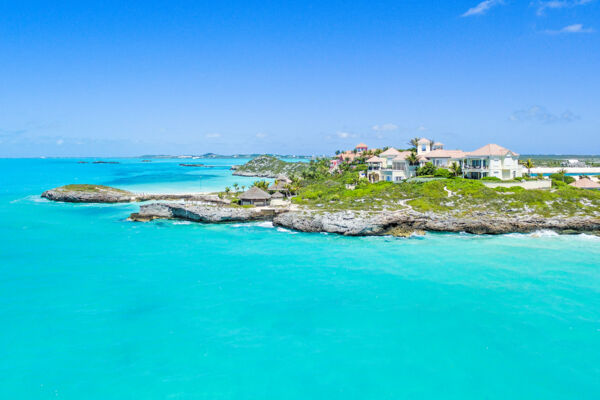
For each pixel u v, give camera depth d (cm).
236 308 3500
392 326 3172
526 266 4541
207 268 4594
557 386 2469
